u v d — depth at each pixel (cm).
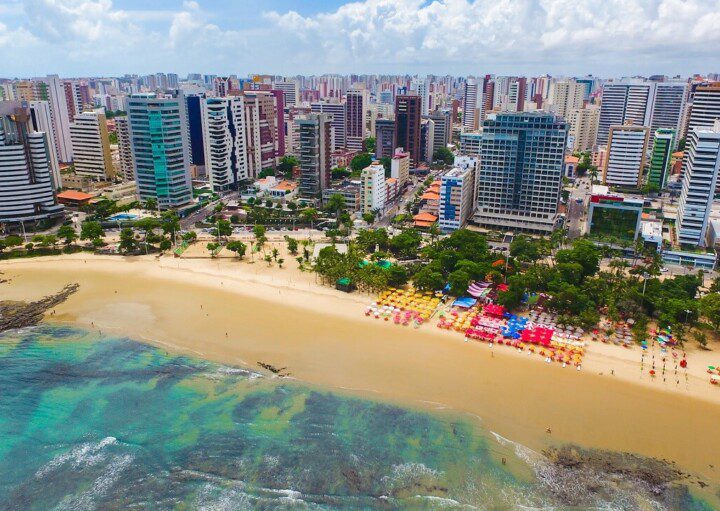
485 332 17038
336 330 17562
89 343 16988
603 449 12162
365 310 19000
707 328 16925
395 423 13138
